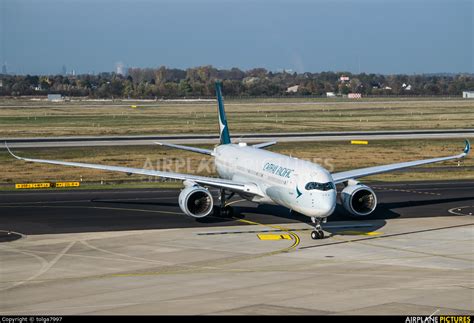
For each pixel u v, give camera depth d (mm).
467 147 110625
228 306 53656
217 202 110688
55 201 113312
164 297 56719
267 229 88500
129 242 80812
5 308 53719
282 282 61562
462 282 61156
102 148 194500
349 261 70438
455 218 96500
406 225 91188
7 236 84500
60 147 196250
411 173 149750
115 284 61406
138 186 133000
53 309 53281
